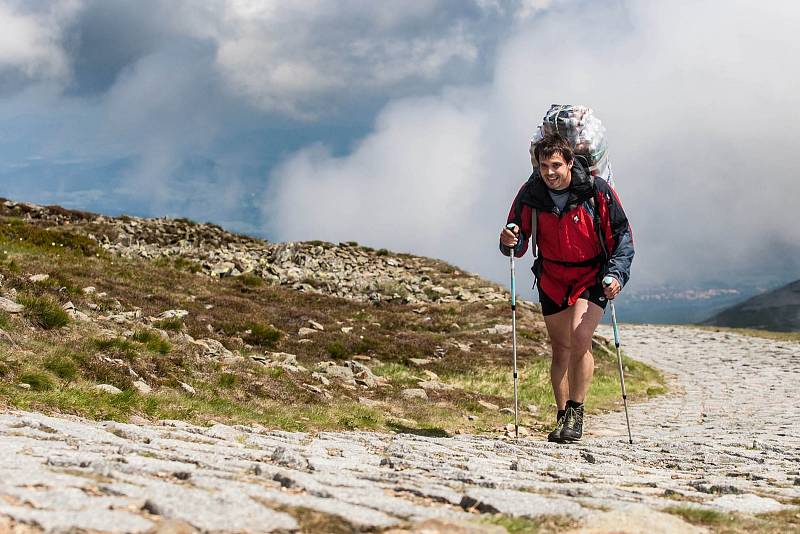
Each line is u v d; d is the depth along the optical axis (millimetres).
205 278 31328
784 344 43938
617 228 10117
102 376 11250
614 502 4730
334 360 20188
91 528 3268
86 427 7059
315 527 3648
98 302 18266
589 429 14828
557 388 11000
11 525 3217
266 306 26188
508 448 9367
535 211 10320
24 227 30156
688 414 18297
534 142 10562
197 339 17578
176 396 11445
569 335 10719
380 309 32469
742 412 18703
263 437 8656
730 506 5105
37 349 11508
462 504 4473
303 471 5539
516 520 3992
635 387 24453
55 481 4059
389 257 47219
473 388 19500
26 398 8961
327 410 13008
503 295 38094
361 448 8344
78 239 30734
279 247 46219
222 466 5324
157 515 3602
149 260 34656
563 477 6465
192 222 47625
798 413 18188
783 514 4875
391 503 4285
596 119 10375
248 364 15336
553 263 10453
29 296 14117
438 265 46094
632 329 57625
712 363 35375
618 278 9906
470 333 28484
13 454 4824
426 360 22312
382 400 15523
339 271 41594
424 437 10734
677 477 7277
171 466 4984
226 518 3590
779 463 9203
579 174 9953
